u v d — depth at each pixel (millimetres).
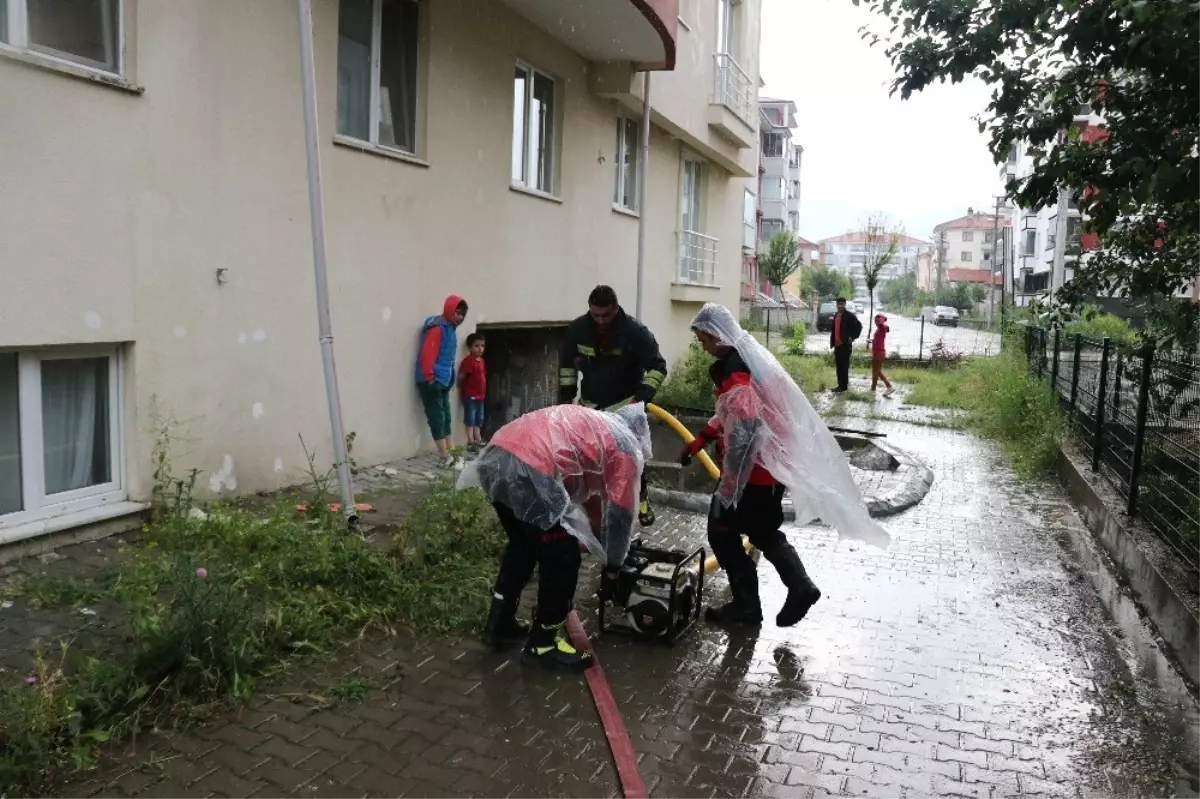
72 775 3150
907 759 3611
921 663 4605
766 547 4902
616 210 13055
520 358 11820
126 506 5582
